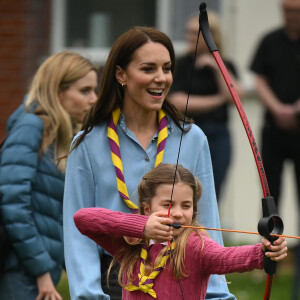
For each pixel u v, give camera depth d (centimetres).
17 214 1309
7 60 2792
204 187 1157
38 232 1338
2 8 2791
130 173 1136
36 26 2788
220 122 2089
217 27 2103
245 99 2628
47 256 1330
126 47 1120
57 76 1401
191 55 2106
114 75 1143
